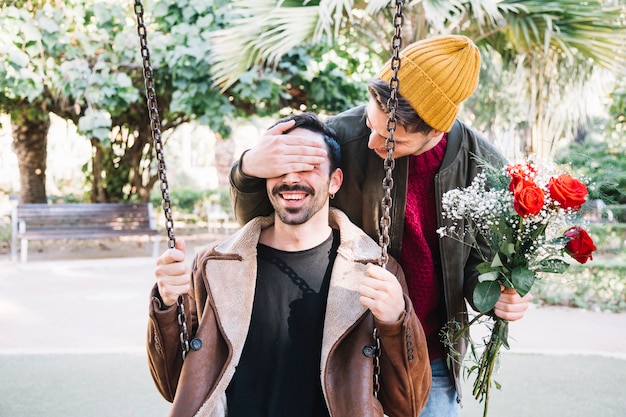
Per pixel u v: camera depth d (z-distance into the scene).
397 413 2.11
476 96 8.99
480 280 2.21
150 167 14.30
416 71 2.16
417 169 2.43
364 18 7.65
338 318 2.06
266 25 7.20
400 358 2.00
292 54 9.97
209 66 9.90
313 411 2.09
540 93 7.85
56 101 11.25
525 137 8.59
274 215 2.25
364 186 2.45
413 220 2.44
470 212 2.26
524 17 6.90
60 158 20.20
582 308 7.71
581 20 6.84
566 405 4.52
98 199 14.20
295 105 11.87
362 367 2.03
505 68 8.13
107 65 10.10
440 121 2.21
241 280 2.11
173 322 2.06
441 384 2.59
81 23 10.10
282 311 2.12
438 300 2.56
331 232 2.23
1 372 5.18
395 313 1.97
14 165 20.28
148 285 9.07
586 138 11.45
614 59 6.94
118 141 14.02
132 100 10.14
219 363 2.08
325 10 6.44
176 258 2.00
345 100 11.31
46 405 4.47
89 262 10.95
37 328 6.61
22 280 9.50
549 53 7.66
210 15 9.89
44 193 13.84
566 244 2.21
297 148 2.04
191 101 10.23
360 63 11.52
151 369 2.17
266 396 2.09
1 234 14.34
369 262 2.15
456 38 2.20
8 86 9.66
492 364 2.35
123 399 4.60
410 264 2.49
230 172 2.22
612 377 5.14
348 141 2.46
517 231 2.19
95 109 10.44
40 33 9.70
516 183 2.18
